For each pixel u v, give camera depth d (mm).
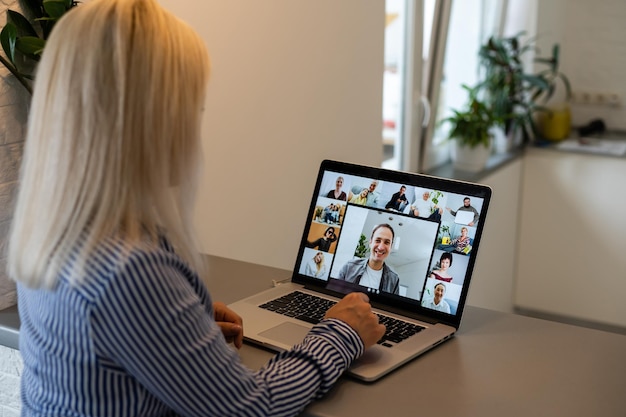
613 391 1052
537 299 3951
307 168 2268
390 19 2838
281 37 2049
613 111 4105
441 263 1265
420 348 1153
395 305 1294
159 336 805
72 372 833
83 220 815
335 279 1373
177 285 837
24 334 918
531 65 3807
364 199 1371
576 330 1271
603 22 4016
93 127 816
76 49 828
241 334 1158
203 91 898
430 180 1303
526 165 3812
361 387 1055
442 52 3188
